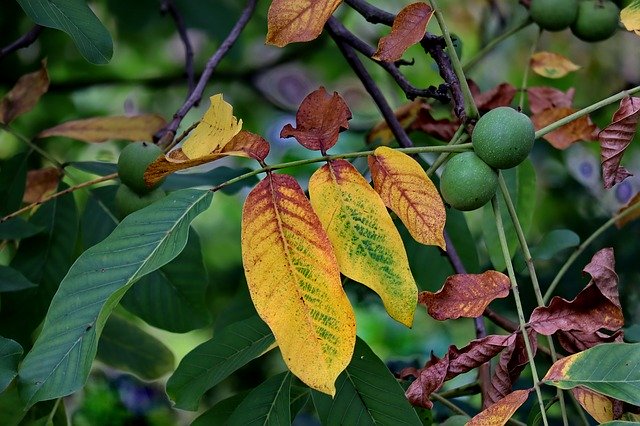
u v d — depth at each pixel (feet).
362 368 4.05
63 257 4.76
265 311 3.68
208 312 4.74
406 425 4.00
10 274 4.53
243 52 7.40
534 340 3.97
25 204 4.93
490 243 4.76
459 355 3.99
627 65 7.17
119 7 6.71
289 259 3.73
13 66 6.84
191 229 4.75
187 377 4.15
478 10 7.45
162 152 4.52
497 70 7.38
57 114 7.20
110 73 7.72
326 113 4.00
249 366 7.00
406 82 4.61
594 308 3.97
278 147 7.54
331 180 3.85
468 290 4.00
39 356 3.78
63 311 3.80
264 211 3.77
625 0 5.40
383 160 3.92
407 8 4.02
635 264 5.96
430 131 5.13
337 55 7.93
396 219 4.87
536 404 4.00
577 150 6.60
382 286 3.80
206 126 3.97
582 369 3.80
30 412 4.48
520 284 5.86
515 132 4.00
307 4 3.92
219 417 4.20
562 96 5.02
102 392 6.32
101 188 4.84
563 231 4.88
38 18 4.08
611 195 6.54
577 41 7.23
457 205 4.06
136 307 4.70
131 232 3.86
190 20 6.88
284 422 4.04
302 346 3.67
